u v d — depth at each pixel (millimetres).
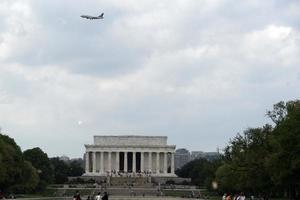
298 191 148000
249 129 176500
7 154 187750
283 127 132250
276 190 159125
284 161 129500
